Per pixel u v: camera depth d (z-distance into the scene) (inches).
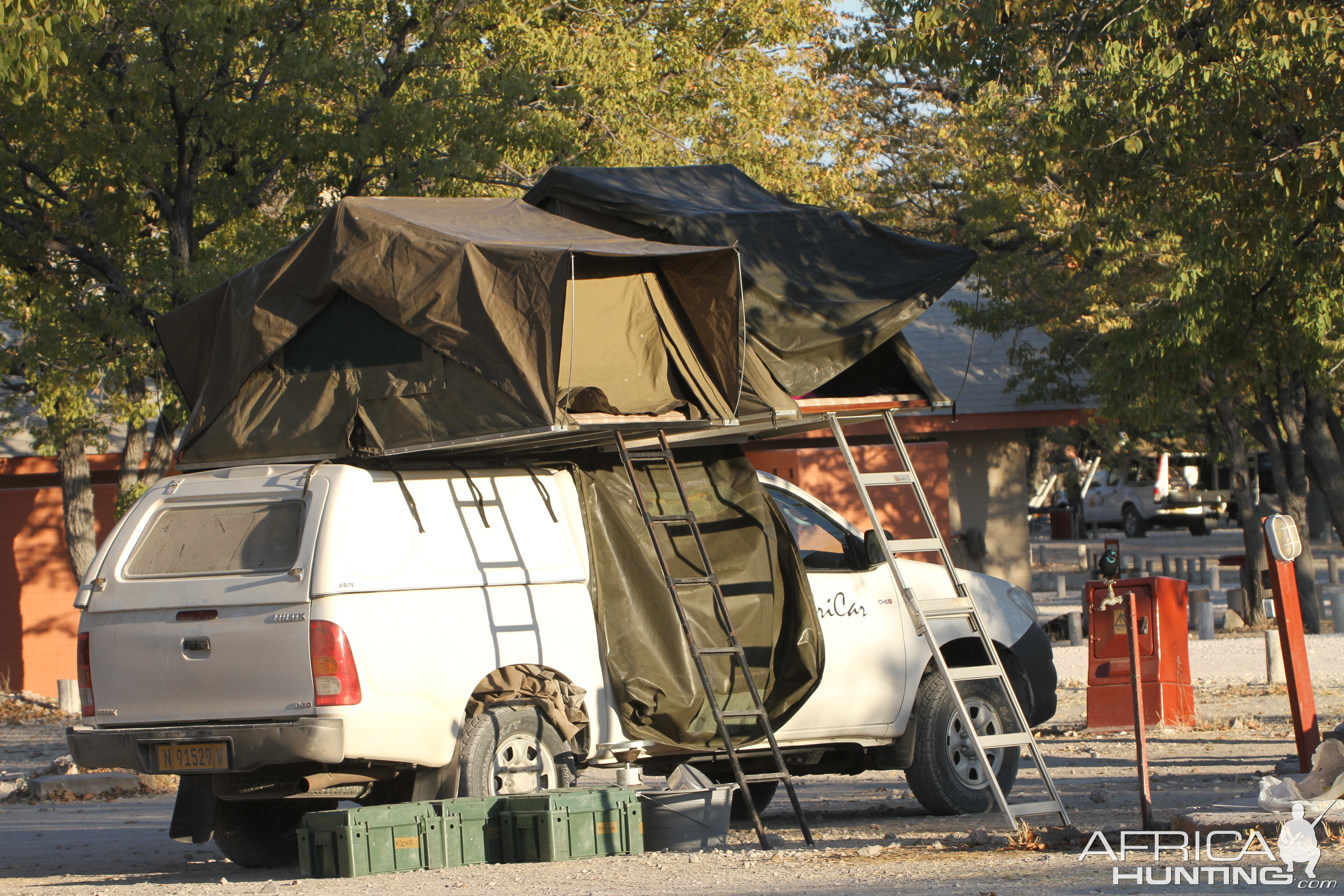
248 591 773.9
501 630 814.5
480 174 1652.3
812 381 922.1
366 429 815.7
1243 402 2401.6
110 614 807.1
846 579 975.6
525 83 1680.6
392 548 787.4
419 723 776.9
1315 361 1547.7
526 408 771.4
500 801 779.4
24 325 1576.0
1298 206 1253.1
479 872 733.3
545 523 858.8
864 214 2333.9
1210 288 1478.8
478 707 812.6
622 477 909.2
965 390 2546.8
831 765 1019.3
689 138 2188.7
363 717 755.4
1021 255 2249.0
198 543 811.4
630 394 838.5
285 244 1553.9
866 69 1923.0
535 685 828.0
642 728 864.3
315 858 754.2
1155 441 3668.8
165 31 1448.1
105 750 794.8
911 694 980.6
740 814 1032.8
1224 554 4001.0
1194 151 1254.3
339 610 758.5
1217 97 1198.3
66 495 1792.6
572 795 778.8
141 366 1507.1
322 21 1593.3
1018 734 866.8
